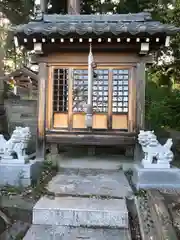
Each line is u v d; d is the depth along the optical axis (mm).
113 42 6270
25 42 6227
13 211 3998
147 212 3736
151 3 11273
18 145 5105
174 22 10641
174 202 4012
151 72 13219
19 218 3922
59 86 6824
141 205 3965
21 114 10227
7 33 13117
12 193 4348
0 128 9891
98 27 5918
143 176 4676
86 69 6770
